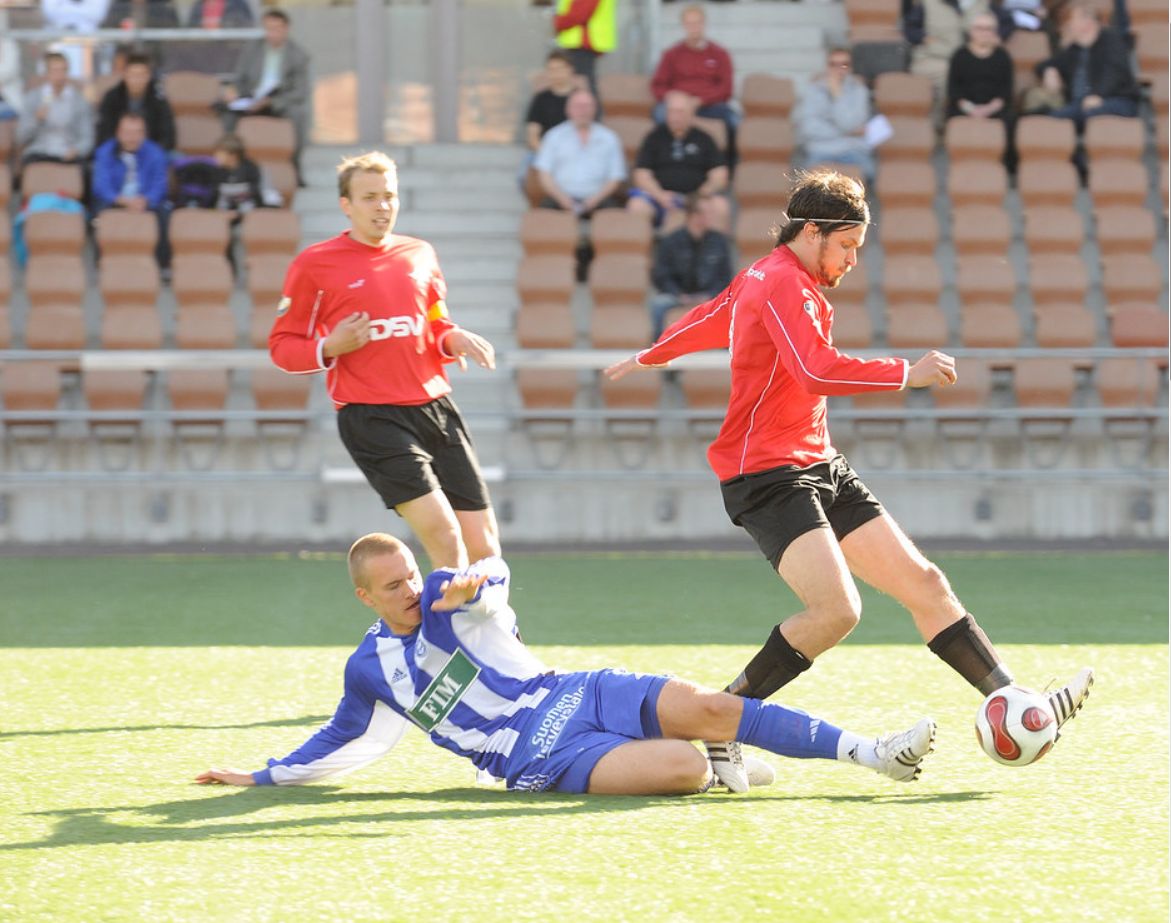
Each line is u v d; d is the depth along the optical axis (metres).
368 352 17.72
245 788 14.51
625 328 36.31
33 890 11.46
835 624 14.20
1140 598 27.12
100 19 40.84
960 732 16.62
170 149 39.62
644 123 41.34
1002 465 36.22
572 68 41.75
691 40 40.81
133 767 15.42
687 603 26.84
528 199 40.12
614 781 13.88
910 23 43.19
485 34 42.62
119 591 28.19
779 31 44.75
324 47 42.59
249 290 37.44
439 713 14.25
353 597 27.44
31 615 25.56
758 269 14.75
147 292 37.44
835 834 12.64
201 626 24.45
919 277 37.81
